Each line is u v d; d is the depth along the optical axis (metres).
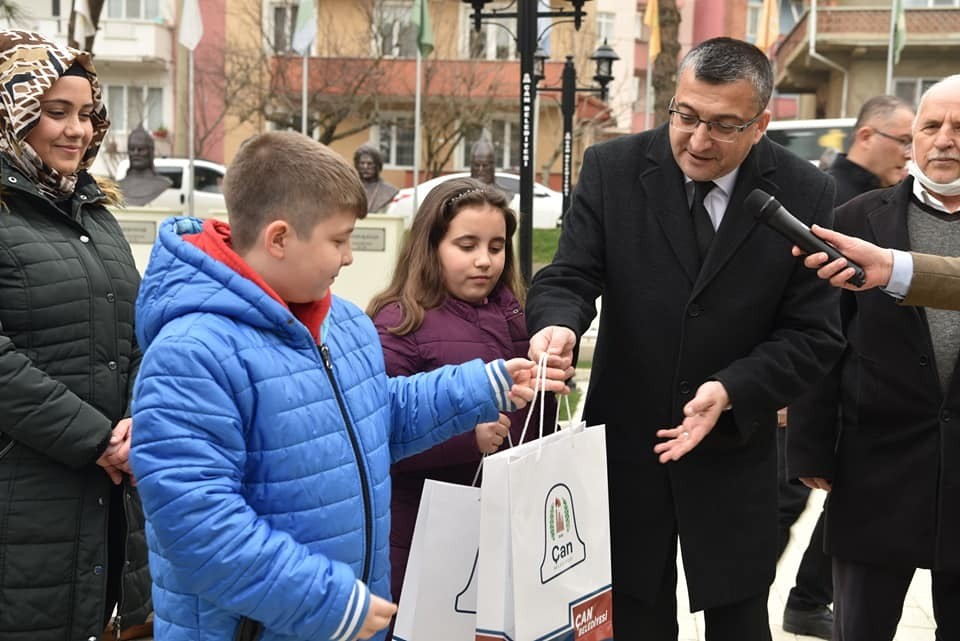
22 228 2.61
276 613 1.76
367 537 2.01
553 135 26.91
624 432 2.75
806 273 2.67
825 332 2.66
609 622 2.29
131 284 2.83
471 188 2.78
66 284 2.63
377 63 25.42
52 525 2.59
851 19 22.83
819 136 14.44
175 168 16.95
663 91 14.66
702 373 2.66
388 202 10.51
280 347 1.91
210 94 27.20
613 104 26.77
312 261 1.92
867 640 3.07
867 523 3.01
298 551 1.79
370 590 2.03
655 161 2.72
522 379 2.28
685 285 2.66
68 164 2.71
